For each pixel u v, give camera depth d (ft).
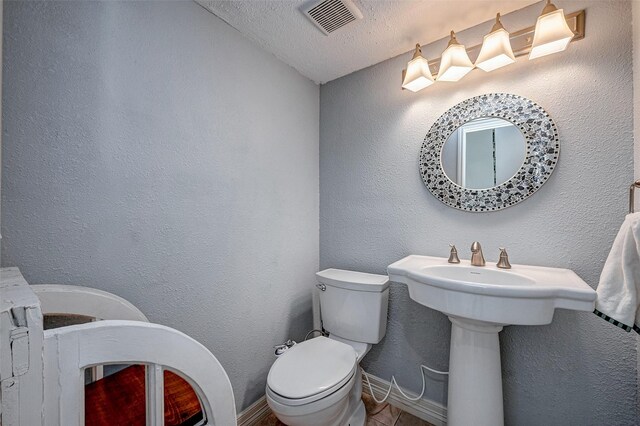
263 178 4.86
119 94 3.09
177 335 1.84
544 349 3.72
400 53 5.07
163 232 3.50
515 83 3.97
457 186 4.38
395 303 5.02
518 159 3.91
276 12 4.04
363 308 4.66
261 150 4.83
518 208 3.93
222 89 4.19
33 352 1.28
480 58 3.70
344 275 5.18
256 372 4.70
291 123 5.46
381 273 5.26
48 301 2.40
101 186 2.96
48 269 2.63
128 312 2.86
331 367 3.83
